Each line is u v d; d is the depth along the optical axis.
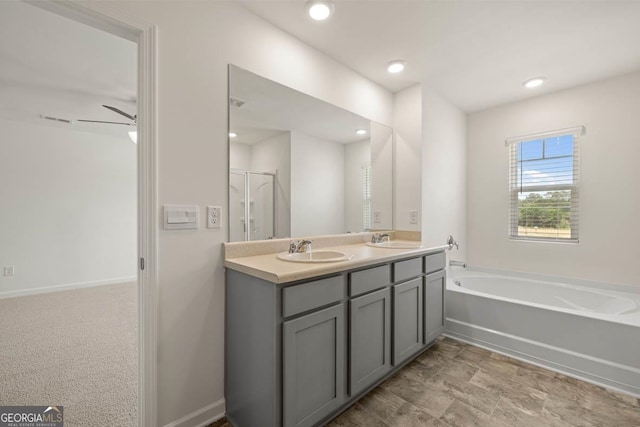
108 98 2.91
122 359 2.09
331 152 2.27
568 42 2.03
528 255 3.00
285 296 1.23
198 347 1.48
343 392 1.49
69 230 4.07
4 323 2.79
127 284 4.37
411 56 2.23
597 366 1.84
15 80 2.54
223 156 1.59
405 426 1.47
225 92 1.60
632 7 1.67
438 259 2.29
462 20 1.81
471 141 3.41
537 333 2.10
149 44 1.32
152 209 1.32
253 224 1.76
